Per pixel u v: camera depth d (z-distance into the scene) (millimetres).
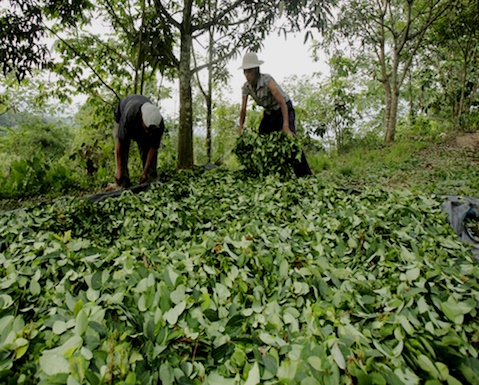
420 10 10422
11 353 1142
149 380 1051
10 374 1079
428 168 6086
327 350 1141
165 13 5359
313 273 1637
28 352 1177
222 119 9016
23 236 2332
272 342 1217
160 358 1151
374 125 18031
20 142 15422
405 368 1051
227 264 1758
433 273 1549
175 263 1802
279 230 2240
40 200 4395
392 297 1469
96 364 1078
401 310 1344
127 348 1140
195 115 9234
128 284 1570
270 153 3768
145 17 5777
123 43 6434
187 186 3547
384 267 1782
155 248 2217
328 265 1722
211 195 3195
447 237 2234
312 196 3002
